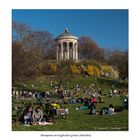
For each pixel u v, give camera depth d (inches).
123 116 1413.6
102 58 4778.5
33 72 3366.1
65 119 1379.2
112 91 2770.7
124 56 4394.7
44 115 1323.8
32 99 2261.3
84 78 3833.7
